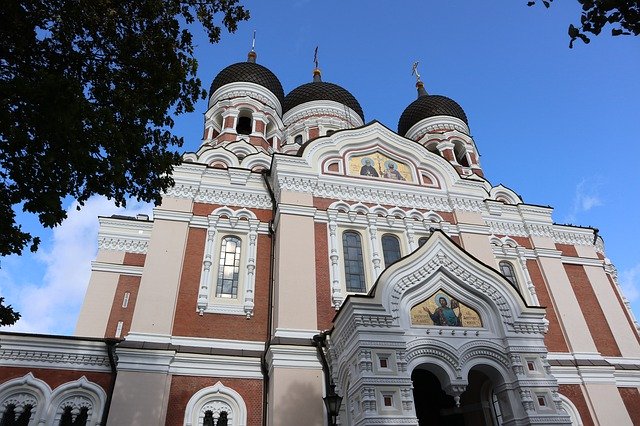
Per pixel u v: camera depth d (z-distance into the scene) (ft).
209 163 74.79
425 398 53.16
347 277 59.06
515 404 43.14
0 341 48.60
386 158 71.15
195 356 50.70
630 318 79.87
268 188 65.98
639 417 61.31
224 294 57.41
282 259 56.39
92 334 72.02
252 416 49.37
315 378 48.78
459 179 70.64
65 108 29.12
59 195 31.68
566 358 62.49
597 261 75.10
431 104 102.89
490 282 48.24
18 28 31.22
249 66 100.01
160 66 36.19
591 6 23.45
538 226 74.02
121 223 81.35
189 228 60.54
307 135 99.55
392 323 43.75
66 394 48.01
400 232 64.80
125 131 35.58
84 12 33.22
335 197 64.69
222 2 38.93
